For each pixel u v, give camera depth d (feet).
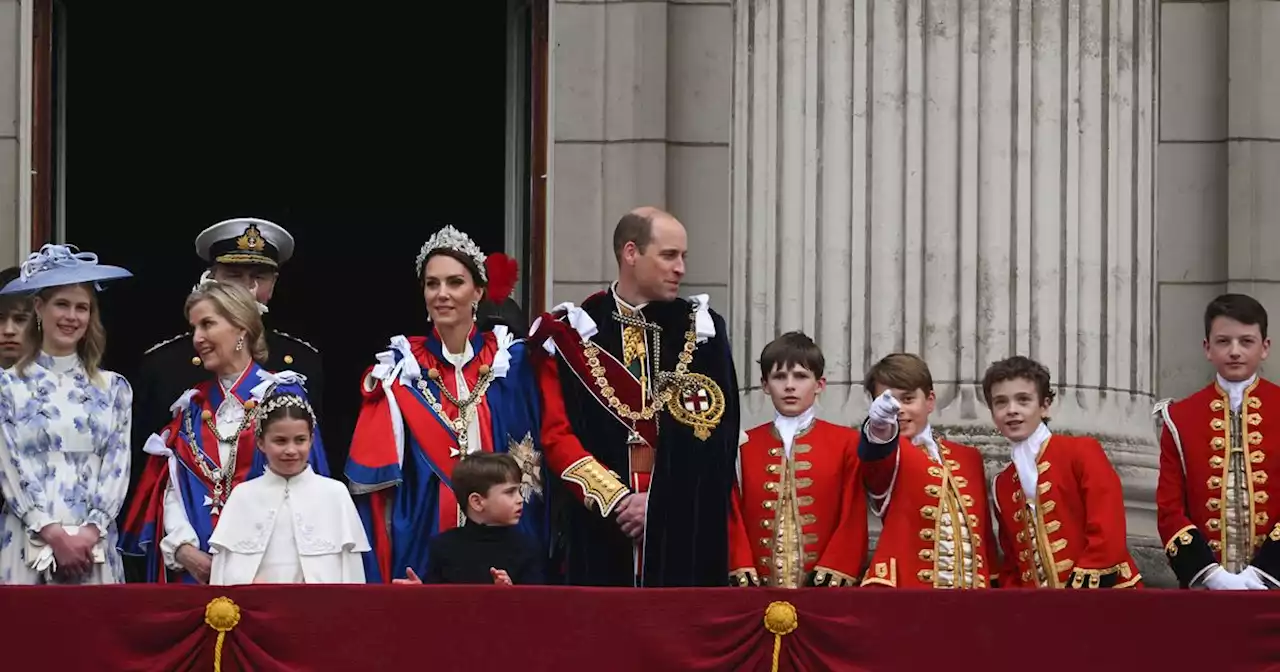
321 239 203.51
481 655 101.09
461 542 108.27
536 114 156.15
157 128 200.75
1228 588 112.27
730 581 111.75
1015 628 102.78
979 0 135.85
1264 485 116.57
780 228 136.98
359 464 111.75
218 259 128.06
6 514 111.45
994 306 133.80
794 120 137.28
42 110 152.25
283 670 100.12
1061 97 136.05
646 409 111.14
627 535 109.60
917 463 113.80
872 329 134.10
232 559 108.58
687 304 113.80
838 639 102.27
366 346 202.49
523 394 113.80
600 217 153.38
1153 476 134.62
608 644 101.55
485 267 116.06
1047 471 114.01
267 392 115.14
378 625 100.94
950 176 134.62
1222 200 153.58
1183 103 154.30
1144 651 102.73
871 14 136.36
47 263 114.01
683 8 154.71
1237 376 118.01
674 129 153.99
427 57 202.90
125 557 118.93
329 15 203.82
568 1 154.51
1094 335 135.33
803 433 115.24
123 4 199.21
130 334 199.00
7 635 99.81
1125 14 138.82
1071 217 135.54
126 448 113.60
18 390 111.86
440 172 202.69
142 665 100.07
